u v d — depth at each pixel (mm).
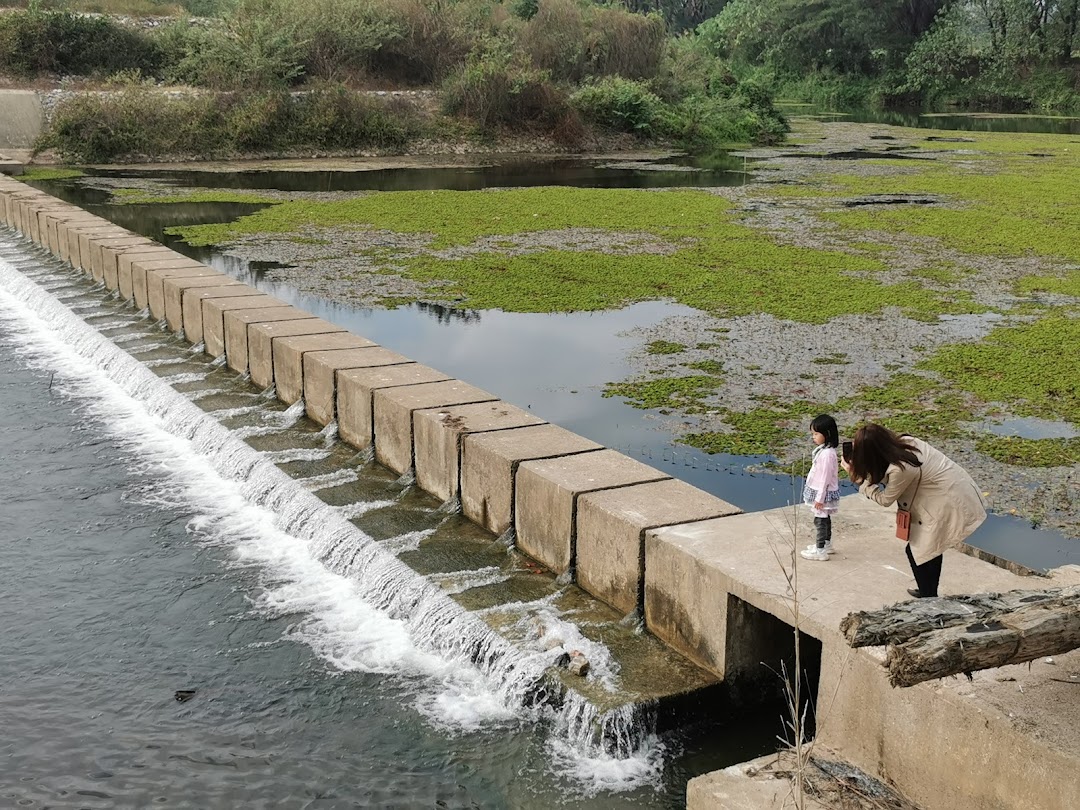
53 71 40781
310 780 6688
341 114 40531
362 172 35469
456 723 7250
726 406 11914
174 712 7438
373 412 11391
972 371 12891
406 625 8594
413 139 41656
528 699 7301
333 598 9125
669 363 13625
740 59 76438
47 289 19875
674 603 7484
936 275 18438
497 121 43281
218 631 8555
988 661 4840
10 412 13875
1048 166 35969
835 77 73500
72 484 11586
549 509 8766
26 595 9164
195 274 17266
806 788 5773
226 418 12945
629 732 6832
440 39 45688
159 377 14406
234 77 40188
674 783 6582
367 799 6500
